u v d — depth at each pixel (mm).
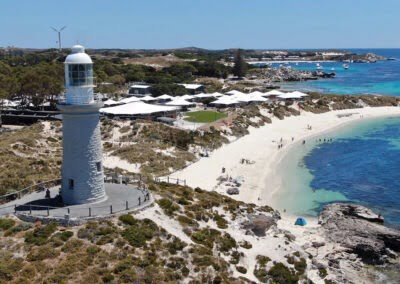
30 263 28031
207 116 117625
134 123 94375
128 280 27609
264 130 113438
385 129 119688
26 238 30188
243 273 34188
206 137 93062
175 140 87125
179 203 41000
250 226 42312
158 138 87438
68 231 30875
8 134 85125
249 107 131000
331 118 134375
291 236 45719
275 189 67812
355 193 66875
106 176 46594
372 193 66938
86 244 29922
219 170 74938
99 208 34719
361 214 55094
